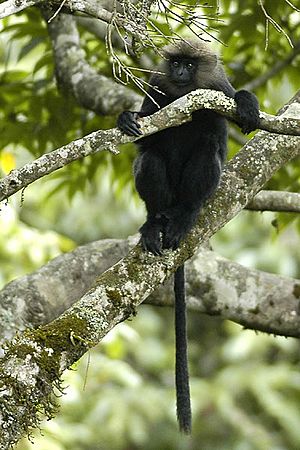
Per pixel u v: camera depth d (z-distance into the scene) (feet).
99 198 69.56
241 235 67.15
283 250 64.80
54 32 40.14
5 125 41.06
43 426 40.73
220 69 30.89
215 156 29.22
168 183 29.71
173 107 23.22
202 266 33.01
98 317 23.13
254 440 60.03
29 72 42.55
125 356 67.41
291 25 42.06
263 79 40.75
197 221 25.79
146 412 59.88
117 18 21.98
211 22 38.83
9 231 47.85
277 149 26.99
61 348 22.41
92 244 33.83
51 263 33.06
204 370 69.05
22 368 21.86
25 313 31.55
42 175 21.59
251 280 32.89
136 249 24.64
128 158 42.83
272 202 32.78
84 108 38.58
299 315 32.40
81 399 57.11
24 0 22.24
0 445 21.03
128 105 36.73
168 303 33.14
